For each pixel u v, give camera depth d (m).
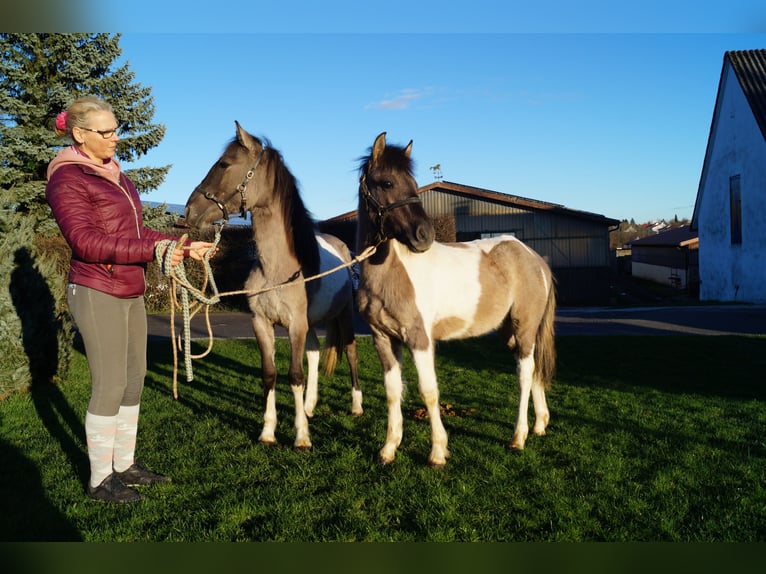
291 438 4.63
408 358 8.08
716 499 3.34
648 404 5.54
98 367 3.29
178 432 4.79
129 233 3.34
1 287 6.06
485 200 22.78
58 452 4.31
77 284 3.22
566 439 4.45
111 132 3.19
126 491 3.47
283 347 9.41
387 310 3.79
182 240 3.19
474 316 4.16
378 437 4.55
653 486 3.51
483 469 3.85
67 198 3.08
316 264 4.62
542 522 3.13
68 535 3.06
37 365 6.49
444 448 3.95
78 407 5.66
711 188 21.17
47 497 3.49
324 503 3.37
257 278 4.45
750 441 4.35
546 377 4.62
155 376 7.20
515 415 5.20
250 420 5.14
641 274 43.38
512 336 4.57
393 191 3.65
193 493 3.54
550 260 22.36
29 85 14.55
